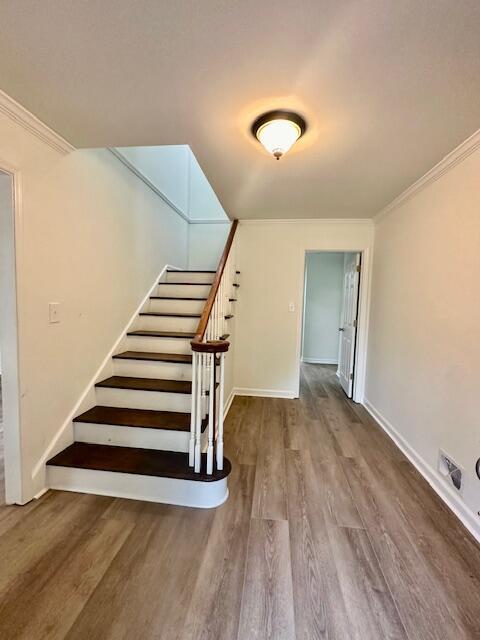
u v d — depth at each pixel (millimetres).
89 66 1319
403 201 2828
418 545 1622
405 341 2707
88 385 2416
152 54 1247
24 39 1185
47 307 1952
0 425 2879
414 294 2570
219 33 1142
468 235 1876
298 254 3875
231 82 1398
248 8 1043
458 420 1908
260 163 2213
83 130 1834
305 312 6578
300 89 1435
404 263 2795
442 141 1861
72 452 2119
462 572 1467
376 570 1462
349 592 1349
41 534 1629
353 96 1478
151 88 1455
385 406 3119
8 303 1723
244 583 1376
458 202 1991
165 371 2678
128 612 1239
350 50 1204
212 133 1832
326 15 1061
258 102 1540
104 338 2627
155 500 1916
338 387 4652
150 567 1445
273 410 3559
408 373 2619
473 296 1810
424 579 1423
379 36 1138
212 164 2240
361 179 2475
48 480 2002
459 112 1586
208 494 1868
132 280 3107
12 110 1589
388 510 1891
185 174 4785
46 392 1978
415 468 2381
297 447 2680
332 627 1204
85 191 2303
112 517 1766
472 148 1834
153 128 1802
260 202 3131
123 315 2941
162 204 3840
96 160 2438
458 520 1819
